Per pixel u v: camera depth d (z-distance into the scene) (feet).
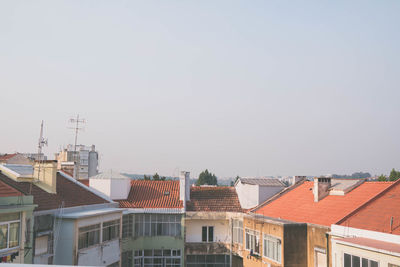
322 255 92.79
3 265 25.11
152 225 137.18
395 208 84.69
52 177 102.42
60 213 94.07
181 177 143.74
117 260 113.50
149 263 135.64
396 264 64.28
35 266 25.05
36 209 86.89
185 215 137.28
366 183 108.17
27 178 99.81
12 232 73.72
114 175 147.02
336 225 87.25
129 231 135.44
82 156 239.71
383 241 74.49
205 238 139.85
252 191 141.38
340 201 104.42
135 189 150.10
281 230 98.78
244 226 123.03
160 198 144.36
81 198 113.19
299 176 139.74
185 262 136.05
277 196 134.51
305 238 98.53
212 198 147.33
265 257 107.86
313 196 118.42
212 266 138.00
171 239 136.46
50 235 90.38
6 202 73.82
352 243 72.79
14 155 169.27
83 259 94.84
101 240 104.99
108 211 108.37
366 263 70.03
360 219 86.58
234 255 134.82
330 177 113.91
